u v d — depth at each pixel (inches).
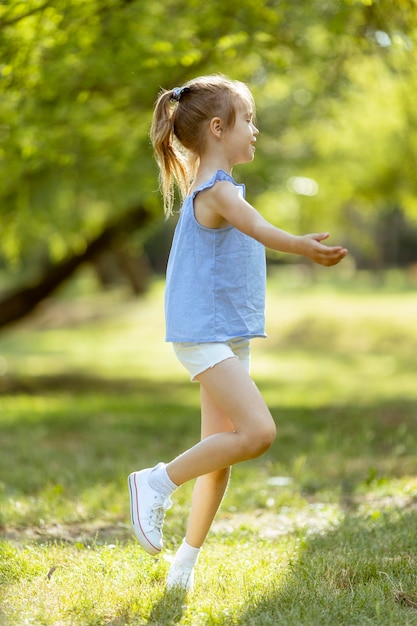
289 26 568.4
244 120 222.2
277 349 1569.9
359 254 2741.1
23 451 471.2
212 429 219.8
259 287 216.2
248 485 387.9
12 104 499.5
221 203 205.9
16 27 446.0
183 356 211.8
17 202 768.3
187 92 224.1
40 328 1993.1
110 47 478.9
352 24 527.8
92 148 631.8
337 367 1282.0
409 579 225.9
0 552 247.0
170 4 548.7
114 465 428.5
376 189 937.5
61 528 309.6
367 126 841.5
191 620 199.6
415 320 1601.9
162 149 228.7
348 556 244.1
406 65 601.9
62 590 217.8
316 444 503.5
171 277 215.8
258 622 195.2
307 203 1018.1
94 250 1018.1
